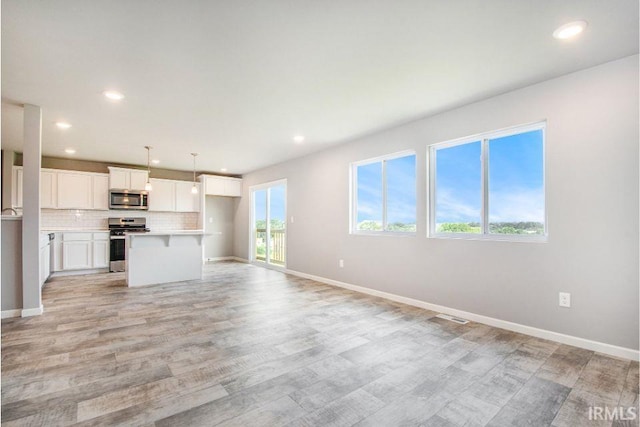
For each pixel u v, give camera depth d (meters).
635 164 2.40
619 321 2.47
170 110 3.58
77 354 2.50
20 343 2.70
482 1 1.81
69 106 3.43
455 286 3.53
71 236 5.94
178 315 3.53
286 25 2.05
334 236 5.24
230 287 5.01
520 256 3.01
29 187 3.42
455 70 2.65
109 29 2.08
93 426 1.64
